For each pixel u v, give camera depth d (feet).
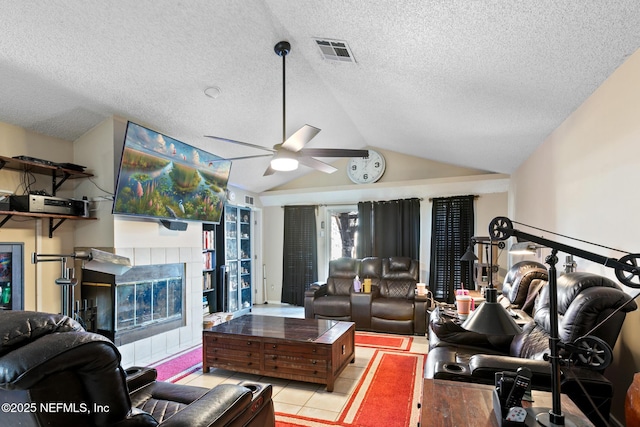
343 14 7.32
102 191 11.58
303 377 10.19
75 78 9.50
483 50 7.20
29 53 8.36
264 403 6.06
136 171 11.27
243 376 11.14
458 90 9.46
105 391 3.95
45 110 10.28
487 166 17.10
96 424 4.04
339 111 15.26
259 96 12.62
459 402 4.72
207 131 13.88
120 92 10.50
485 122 11.30
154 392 6.68
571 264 9.34
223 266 18.79
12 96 9.41
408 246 19.42
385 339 15.11
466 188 18.62
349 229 21.58
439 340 9.80
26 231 10.50
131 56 9.23
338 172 21.45
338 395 9.72
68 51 8.57
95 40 8.44
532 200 13.65
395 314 15.97
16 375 3.35
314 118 15.26
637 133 6.58
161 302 13.46
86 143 11.87
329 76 11.56
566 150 10.08
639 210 6.56
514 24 6.15
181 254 14.33
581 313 6.20
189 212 13.94
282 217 23.11
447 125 12.53
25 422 3.55
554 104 9.12
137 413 4.52
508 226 4.19
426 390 5.13
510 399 4.21
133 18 8.11
